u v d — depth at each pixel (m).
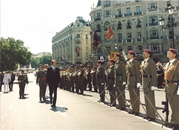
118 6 48.41
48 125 5.54
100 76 9.74
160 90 14.64
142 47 45.69
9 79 17.61
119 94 7.79
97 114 6.82
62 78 18.59
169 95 5.02
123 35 47.66
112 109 7.73
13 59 46.97
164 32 43.09
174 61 5.04
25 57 49.50
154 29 43.97
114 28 48.56
